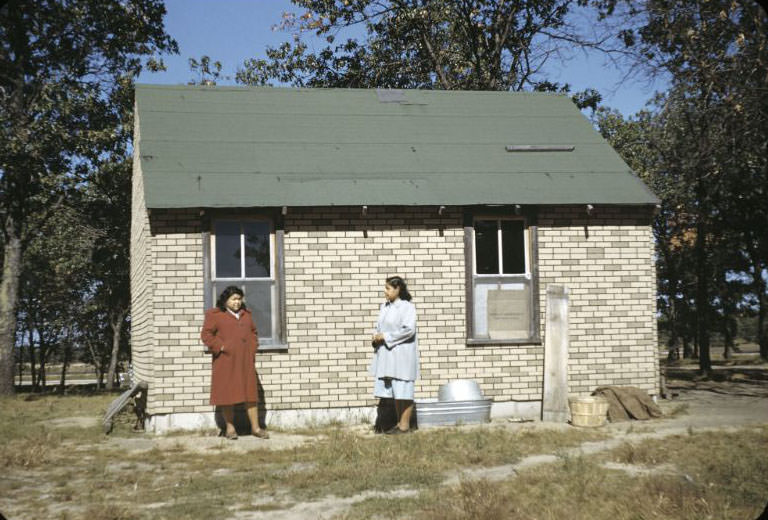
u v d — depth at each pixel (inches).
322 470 312.2
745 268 1430.9
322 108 548.7
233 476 309.9
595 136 548.4
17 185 930.7
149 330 447.2
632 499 256.1
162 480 305.6
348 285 461.7
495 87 1114.1
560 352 469.1
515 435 394.6
